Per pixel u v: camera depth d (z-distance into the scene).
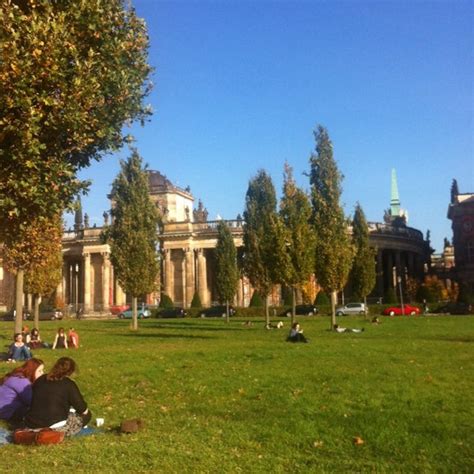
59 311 93.44
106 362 23.28
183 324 59.41
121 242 50.97
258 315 82.50
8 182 10.24
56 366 11.80
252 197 58.12
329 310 80.50
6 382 13.02
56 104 10.45
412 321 54.50
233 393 15.80
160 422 12.90
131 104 12.77
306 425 12.04
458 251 106.38
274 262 46.31
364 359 22.30
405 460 9.88
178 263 107.19
